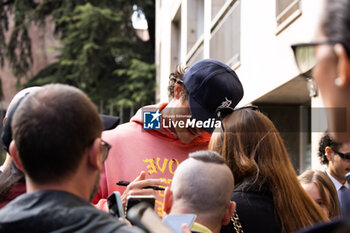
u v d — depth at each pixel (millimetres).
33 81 15898
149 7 15828
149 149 2182
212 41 6594
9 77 20109
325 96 659
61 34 15602
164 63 10836
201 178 1408
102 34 14648
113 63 15133
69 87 1121
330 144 2588
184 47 8367
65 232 952
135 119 2252
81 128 1055
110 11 14422
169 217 1335
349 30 610
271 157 1664
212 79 1956
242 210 1584
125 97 14188
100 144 1118
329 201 2307
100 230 967
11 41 16062
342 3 622
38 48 20781
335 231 694
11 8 16375
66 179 1044
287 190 1620
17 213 985
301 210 1610
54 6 15641
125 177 2137
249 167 1626
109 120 1776
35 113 1044
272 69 4316
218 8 6625
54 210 980
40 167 1037
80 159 1058
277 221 1577
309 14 3283
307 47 734
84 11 14133
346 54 613
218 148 1729
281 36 4070
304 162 4695
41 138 1024
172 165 2178
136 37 15688
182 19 8570
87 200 1070
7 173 1479
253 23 4969
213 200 1393
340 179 2609
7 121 1483
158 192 2127
